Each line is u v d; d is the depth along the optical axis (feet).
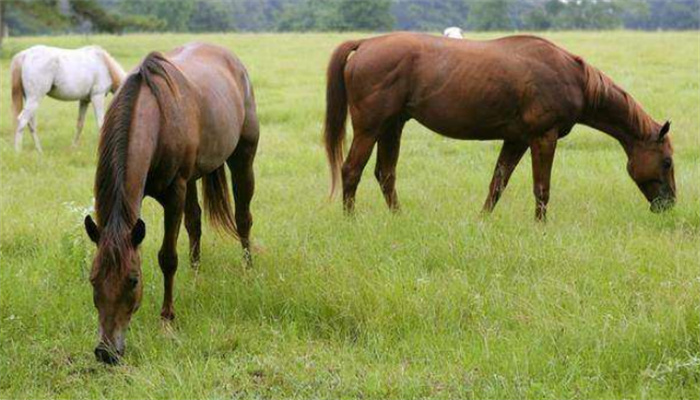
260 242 30.71
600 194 37.73
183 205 23.70
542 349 20.80
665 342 20.48
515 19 280.31
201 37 136.98
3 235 30.99
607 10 273.95
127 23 139.74
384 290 24.45
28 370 20.94
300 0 302.45
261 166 45.32
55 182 41.24
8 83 80.64
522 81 32.01
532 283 25.49
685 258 27.30
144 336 22.67
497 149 50.34
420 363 20.84
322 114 61.82
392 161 34.81
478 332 22.39
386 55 32.50
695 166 42.98
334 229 31.55
